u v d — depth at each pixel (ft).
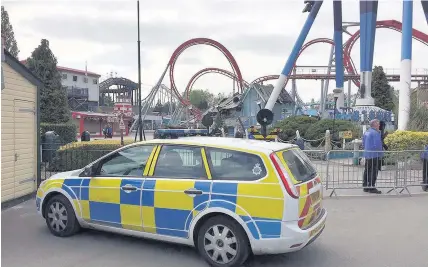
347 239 19.31
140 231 16.75
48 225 19.25
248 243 14.80
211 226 15.23
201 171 15.79
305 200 14.78
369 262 16.16
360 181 32.04
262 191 14.42
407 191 30.76
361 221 22.76
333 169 31.09
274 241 14.20
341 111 102.53
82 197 18.15
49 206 19.16
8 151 26.22
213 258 15.19
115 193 17.19
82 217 18.20
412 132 47.47
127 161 17.53
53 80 72.33
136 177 16.96
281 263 15.97
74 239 18.52
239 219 14.57
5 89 25.91
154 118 277.23
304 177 15.75
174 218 15.84
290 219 14.17
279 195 14.20
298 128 80.84
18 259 15.94
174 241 16.06
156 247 17.51
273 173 14.51
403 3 65.87
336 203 27.50
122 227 17.19
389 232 20.54
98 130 195.21
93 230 19.86
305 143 70.59
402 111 61.98
